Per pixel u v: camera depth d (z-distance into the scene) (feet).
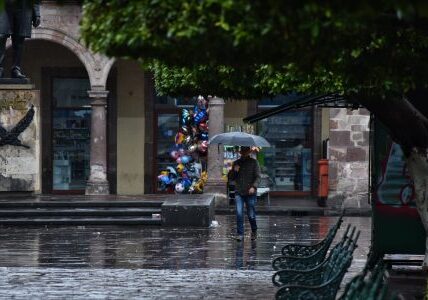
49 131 158.51
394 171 71.05
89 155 159.22
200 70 57.16
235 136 102.47
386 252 71.26
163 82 70.74
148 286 67.77
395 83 43.91
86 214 118.83
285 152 156.04
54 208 119.34
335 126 144.46
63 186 158.81
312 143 155.63
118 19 32.14
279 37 30.07
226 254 88.48
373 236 71.26
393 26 36.27
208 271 76.33
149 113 157.89
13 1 35.94
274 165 156.25
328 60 35.32
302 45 31.30
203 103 152.56
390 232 71.10
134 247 94.32
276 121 156.04
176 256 87.04
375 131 71.00
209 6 30.07
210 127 146.20
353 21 28.58
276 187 156.25
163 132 158.40
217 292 64.90
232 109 156.04
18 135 121.90
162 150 158.40
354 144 144.36
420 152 61.31
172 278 72.13
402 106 59.67
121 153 158.30
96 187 147.23
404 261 73.26
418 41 43.19
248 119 72.59
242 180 101.45
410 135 60.85
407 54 42.98
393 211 71.05
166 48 31.65
